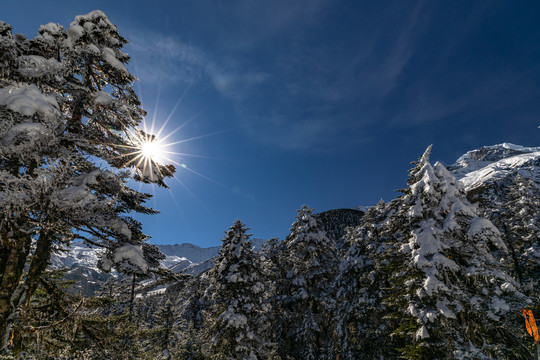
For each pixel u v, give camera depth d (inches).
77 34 289.4
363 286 826.8
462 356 453.1
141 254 299.1
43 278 315.9
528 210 921.5
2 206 214.1
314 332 915.4
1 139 237.5
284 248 1179.3
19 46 288.4
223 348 734.5
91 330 321.4
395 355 697.0
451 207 532.1
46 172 225.0
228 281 768.9
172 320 979.3
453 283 512.4
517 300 486.9
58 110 269.1
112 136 354.9
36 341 270.7
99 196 327.9
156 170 355.3
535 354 340.5
